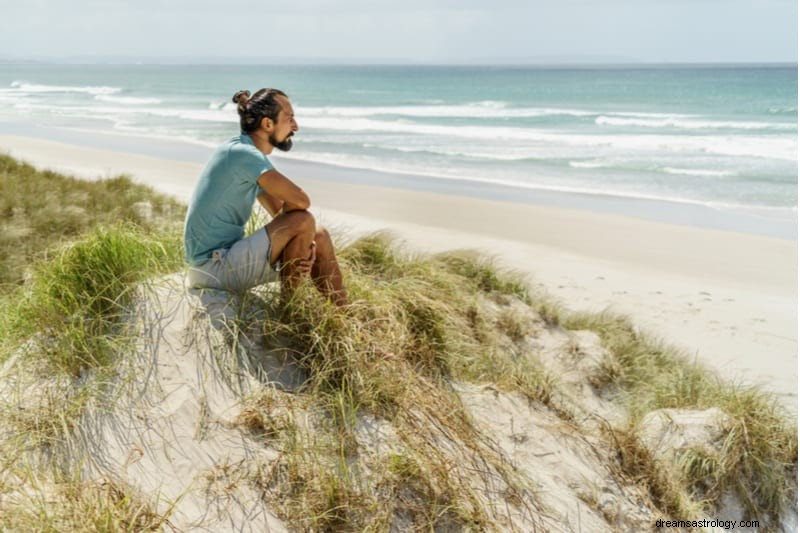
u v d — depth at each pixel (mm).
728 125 31844
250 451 2838
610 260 9562
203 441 2838
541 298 6250
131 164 18547
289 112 3590
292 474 2764
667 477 3682
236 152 3412
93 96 66000
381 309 3996
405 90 75562
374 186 15820
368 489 2781
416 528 2725
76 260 3746
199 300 3531
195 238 3543
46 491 2529
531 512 3080
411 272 5473
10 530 2289
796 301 7930
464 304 5246
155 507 2514
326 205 13289
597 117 38281
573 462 3551
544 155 21688
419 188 15844
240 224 3592
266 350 3396
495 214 12648
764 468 3871
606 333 5910
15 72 176750
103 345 3246
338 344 3420
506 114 40688
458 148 23531
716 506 3705
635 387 5098
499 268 6617
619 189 15805
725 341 6613
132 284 3631
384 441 3043
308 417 3076
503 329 5387
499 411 3775
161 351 3229
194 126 32531
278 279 3691
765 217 12773
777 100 53938
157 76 140375
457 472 3021
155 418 2900
